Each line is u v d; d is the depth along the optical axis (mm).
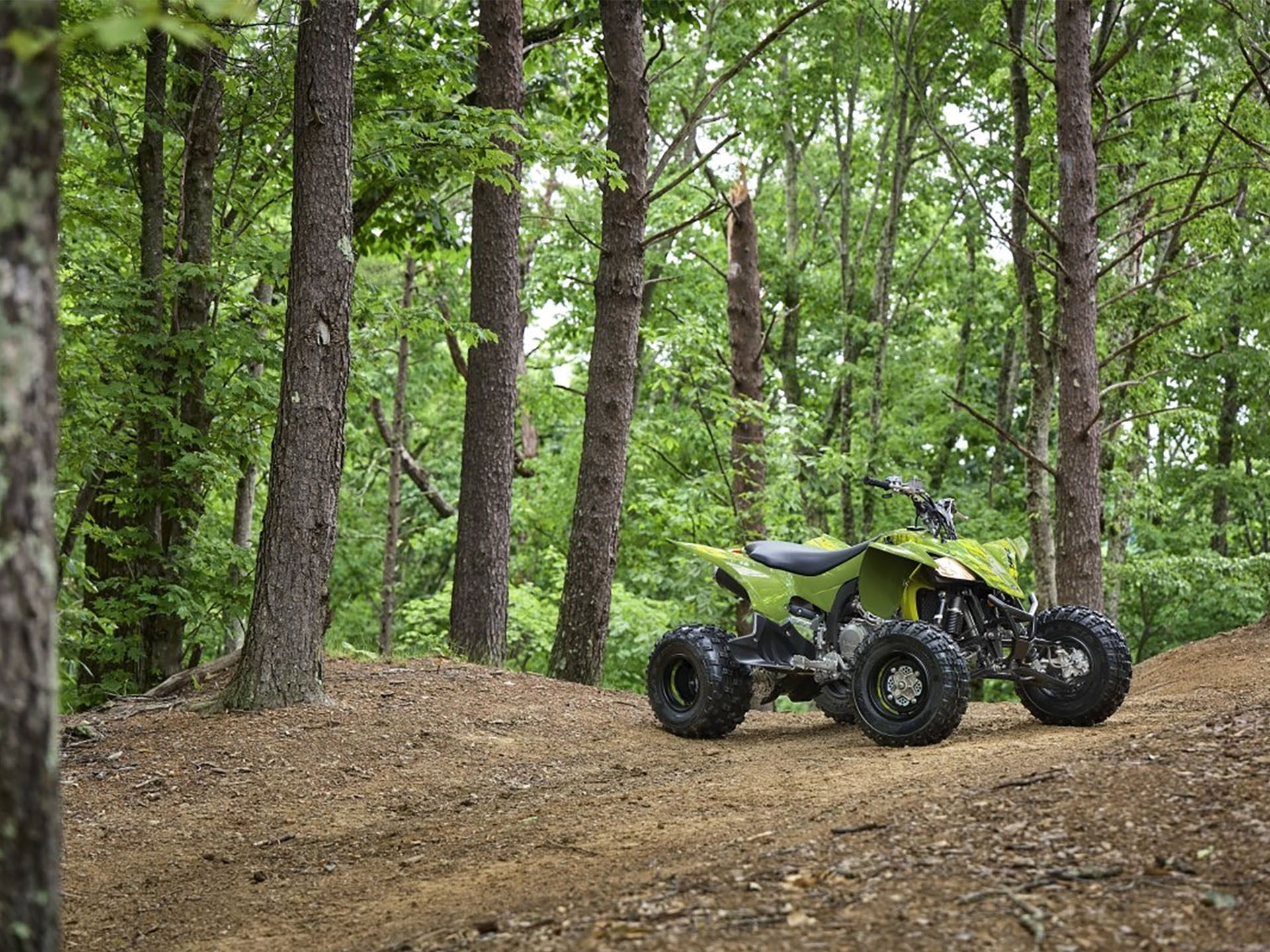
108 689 11031
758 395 20312
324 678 9195
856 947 3189
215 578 11547
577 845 5152
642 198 12820
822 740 8109
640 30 12867
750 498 20000
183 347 10844
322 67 8609
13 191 2459
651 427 22016
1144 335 13867
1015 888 3498
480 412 12609
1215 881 3416
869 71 26250
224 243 12391
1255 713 5363
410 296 20328
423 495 29078
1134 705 8398
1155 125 17344
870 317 27453
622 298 12797
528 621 20844
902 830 4254
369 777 7453
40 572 2500
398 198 15234
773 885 3803
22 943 2439
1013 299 25984
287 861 5762
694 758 7836
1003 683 25250
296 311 8633
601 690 10523
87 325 11484
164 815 6734
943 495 27969
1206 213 17188
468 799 6922
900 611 7754
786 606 8422
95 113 11680
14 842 2441
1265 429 25391
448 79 12352
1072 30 13609
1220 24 16219
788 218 27812
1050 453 28219
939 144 26250
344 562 28875
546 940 3611
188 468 10781
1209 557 20984
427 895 4684
